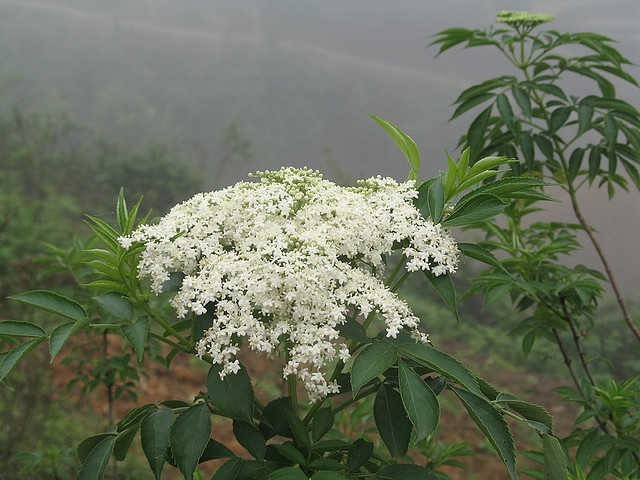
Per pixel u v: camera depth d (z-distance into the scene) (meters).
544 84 0.89
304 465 0.53
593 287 0.84
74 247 0.97
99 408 1.51
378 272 0.57
